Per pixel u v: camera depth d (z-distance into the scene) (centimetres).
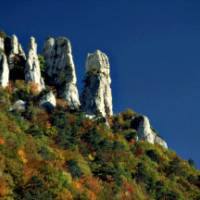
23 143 17100
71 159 17750
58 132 19825
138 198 17488
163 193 18775
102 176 17750
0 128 17200
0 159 15162
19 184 14625
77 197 15362
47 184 14862
